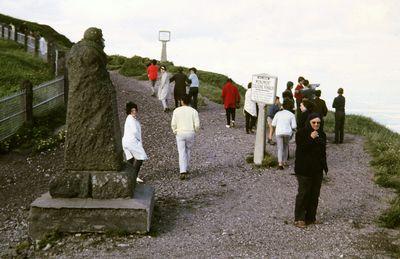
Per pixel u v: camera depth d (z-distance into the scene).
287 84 15.59
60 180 7.75
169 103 22.77
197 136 16.56
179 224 8.24
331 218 8.69
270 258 6.78
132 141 10.16
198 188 10.62
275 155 13.75
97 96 7.84
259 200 9.73
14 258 6.88
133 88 26.34
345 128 20.05
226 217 8.65
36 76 21.19
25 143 13.96
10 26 33.66
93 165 7.86
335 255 6.90
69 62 7.85
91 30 8.16
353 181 11.53
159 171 12.23
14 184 11.22
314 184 8.20
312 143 8.00
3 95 17.31
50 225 7.51
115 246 7.18
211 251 7.03
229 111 18.19
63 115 17.12
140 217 7.58
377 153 14.55
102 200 7.72
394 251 7.09
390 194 10.52
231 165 12.70
